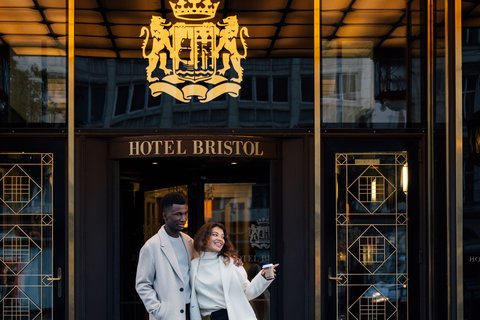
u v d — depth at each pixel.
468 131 7.68
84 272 7.95
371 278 8.09
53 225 7.95
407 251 8.10
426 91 8.16
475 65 7.70
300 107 8.11
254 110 8.09
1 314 7.91
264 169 8.98
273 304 8.19
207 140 7.96
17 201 7.96
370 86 8.16
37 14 8.02
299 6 8.14
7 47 8.00
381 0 8.18
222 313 5.63
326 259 8.08
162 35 8.08
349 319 8.07
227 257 5.71
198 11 8.11
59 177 7.98
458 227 7.62
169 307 5.58
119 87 8.03
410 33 8.18
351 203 8.12
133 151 7.98
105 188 8.06
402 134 8.13
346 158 8.14
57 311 7.93
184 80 8.07
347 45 8.16
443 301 7.82
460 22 7.71
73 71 8.00
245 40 8.12
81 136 8.00
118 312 8.05
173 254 5.67
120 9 8.05
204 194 9.04
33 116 7.98
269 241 8.70
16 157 7.98
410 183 8.13
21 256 7.95
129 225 8.58
